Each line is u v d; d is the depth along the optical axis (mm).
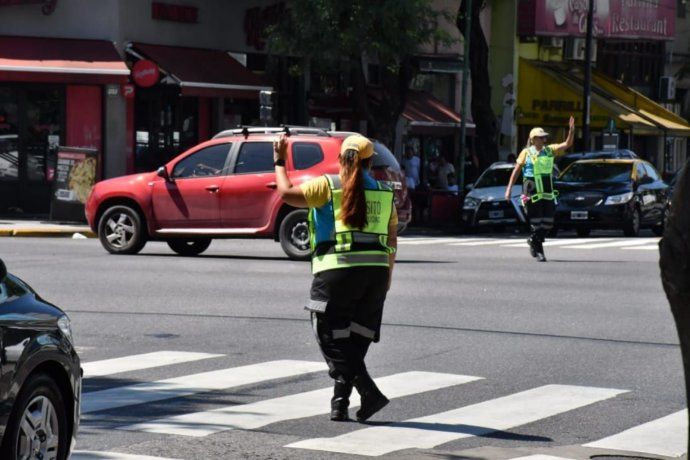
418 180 87062
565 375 25141
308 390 23203
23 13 73438
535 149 49188
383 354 27438
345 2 72688
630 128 109625
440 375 25000
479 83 92125
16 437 14555
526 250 55906
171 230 49281
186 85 74250
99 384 23641
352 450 18469
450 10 101438
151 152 77625
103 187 50125
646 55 131500
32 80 70562
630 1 120250
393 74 79750
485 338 29656
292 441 19031
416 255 52250
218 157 48938
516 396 22984
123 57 75375
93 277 41188
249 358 26672
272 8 83625
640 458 18234
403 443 19016
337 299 20203
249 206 48125
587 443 19266
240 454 18141
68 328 15852
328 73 82562
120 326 30984
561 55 119062
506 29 111938
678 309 11375
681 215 11258
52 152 73938
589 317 33219
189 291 37812
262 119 67750
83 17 74438
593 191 72125
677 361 26906
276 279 41188
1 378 14094
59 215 67250
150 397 22391
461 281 41312
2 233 63688
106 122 74875
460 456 18047
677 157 139375
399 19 73375
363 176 20297
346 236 20141
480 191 76125
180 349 27797
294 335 29812
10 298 14992
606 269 46000
